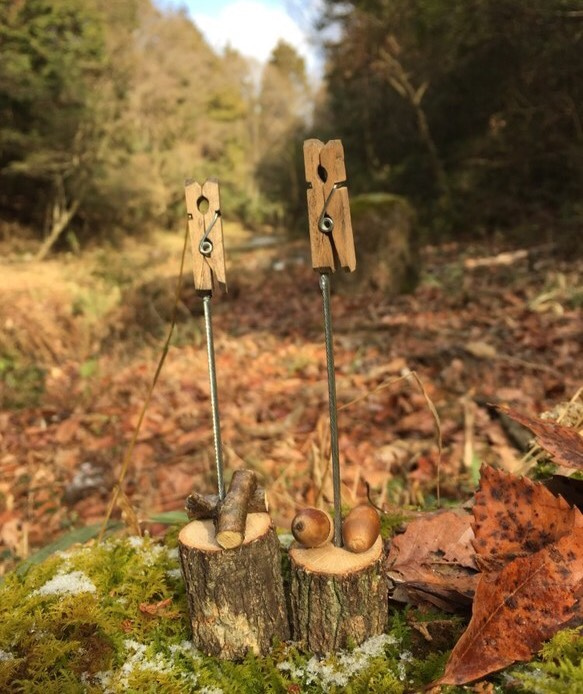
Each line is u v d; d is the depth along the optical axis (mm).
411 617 199
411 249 1218
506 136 1747
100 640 197
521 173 1721
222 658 190
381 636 190
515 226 1681
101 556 235
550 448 175
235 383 759
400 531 249
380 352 814
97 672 188
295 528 187
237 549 182
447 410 570
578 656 164
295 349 882
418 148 2152
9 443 687
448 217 1871
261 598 187
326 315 184
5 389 849
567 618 165
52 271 1594
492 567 181
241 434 587
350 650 187
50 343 995
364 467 477
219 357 892
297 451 526
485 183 1829
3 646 195
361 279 1215
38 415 764
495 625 167
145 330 1077
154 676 186
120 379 835
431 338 845
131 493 526
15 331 985
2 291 1201
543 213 1618
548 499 181
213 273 188
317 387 689
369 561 186
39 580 225
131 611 209
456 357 729
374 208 1201
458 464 462
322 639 187
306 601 186
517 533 183
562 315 864
